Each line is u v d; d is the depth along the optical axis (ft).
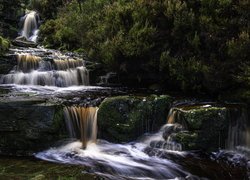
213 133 25.82
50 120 25.30
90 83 40.45
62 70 39.65
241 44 28.84
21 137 25.21
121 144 26.81
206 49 32.30
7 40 50.08
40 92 33.22
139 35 34.17
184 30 33.24
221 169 23.25
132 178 20.98
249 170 23.35
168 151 25.57
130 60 35.86
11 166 21.97
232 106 27.55
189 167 23.21
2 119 25.26
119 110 27.27
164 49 34.32
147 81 37.73
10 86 36.17
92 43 40.11
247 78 28.09
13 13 67.82
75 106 27.40
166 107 28.19
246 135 27.17
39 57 39.88
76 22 52.24
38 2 74.33
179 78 32.40
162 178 21.44
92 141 27.17
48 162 22.99
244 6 29.99
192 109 26.27
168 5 33.58
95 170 21.83
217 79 30.55
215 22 32.04
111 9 38.88
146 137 27.12
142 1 35.78
